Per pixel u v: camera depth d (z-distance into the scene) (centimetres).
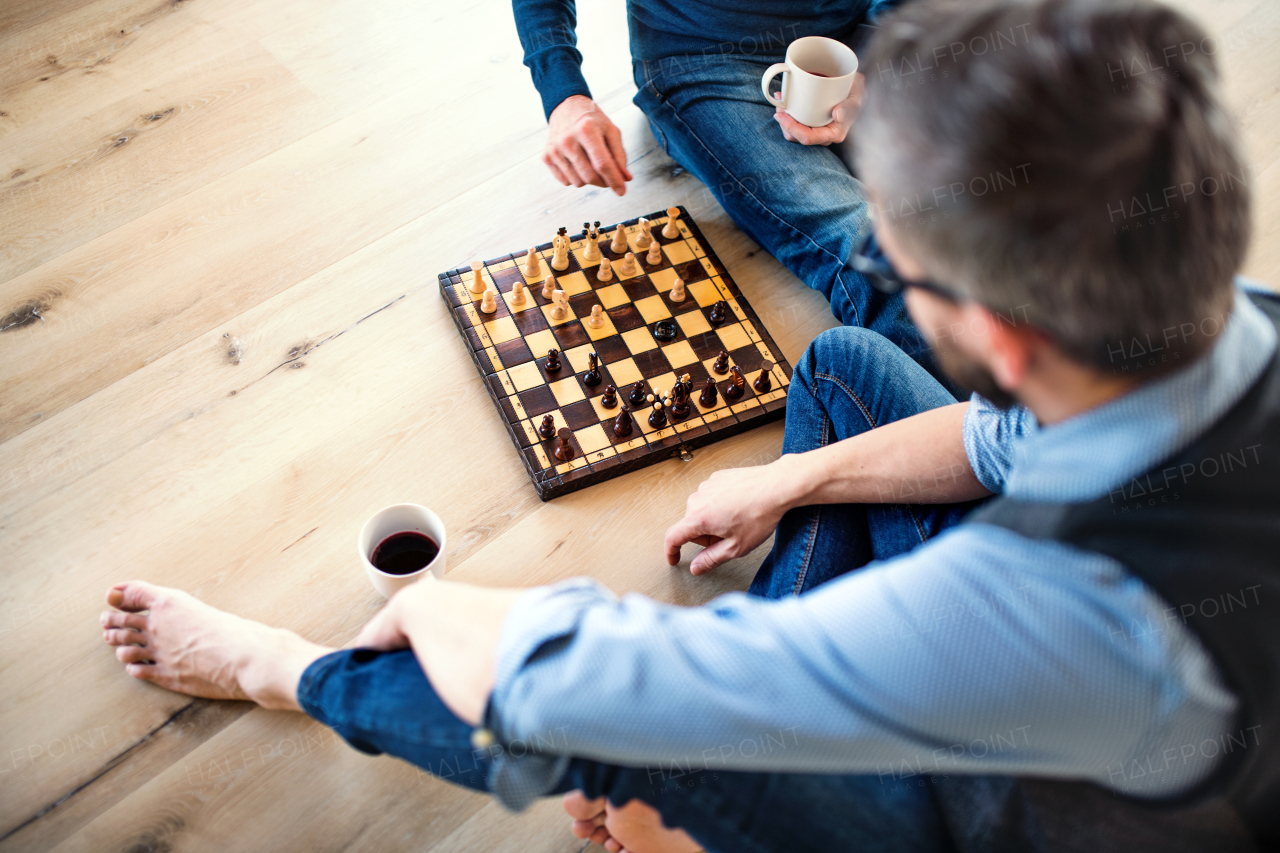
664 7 194
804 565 136
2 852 127
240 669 136
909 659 72
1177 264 61
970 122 62
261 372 177
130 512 158
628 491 172
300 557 157
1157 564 66
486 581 158
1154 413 67
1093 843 87
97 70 217
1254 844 80
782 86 193
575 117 180
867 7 203
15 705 139
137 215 195
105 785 134
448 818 136
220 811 133
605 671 82
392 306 190
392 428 173
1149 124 59
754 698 77
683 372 184
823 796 97
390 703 104
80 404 169
